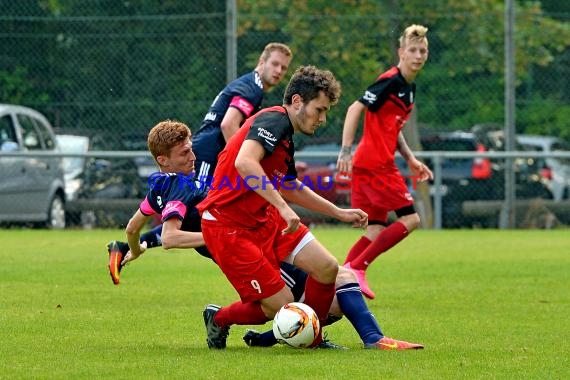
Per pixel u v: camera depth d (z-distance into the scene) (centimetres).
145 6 4322
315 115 1608
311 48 4353
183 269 2856
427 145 4578
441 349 1659
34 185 4128
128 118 4325
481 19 4475
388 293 2420
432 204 4397
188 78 4294
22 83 4344
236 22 4219
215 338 1659
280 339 1617
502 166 4316
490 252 3372
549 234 4038
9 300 2211
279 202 1544
